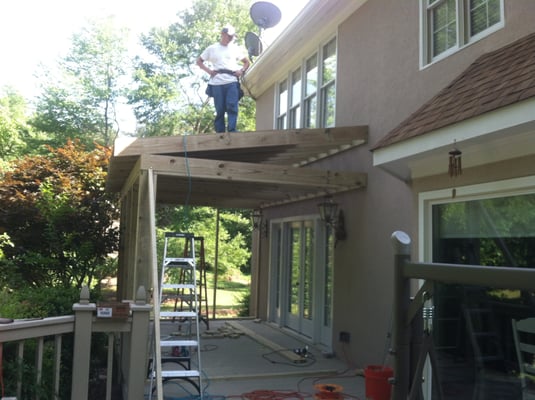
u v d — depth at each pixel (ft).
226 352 24.48
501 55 14.01
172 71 77.77
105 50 78.95
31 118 75.51
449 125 12.52
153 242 16.19
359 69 23.65
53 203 29.50
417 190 16.20
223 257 65.98
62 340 14.53
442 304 13.08
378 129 21.57
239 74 23.38
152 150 18.21
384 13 21.81
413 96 19.31
